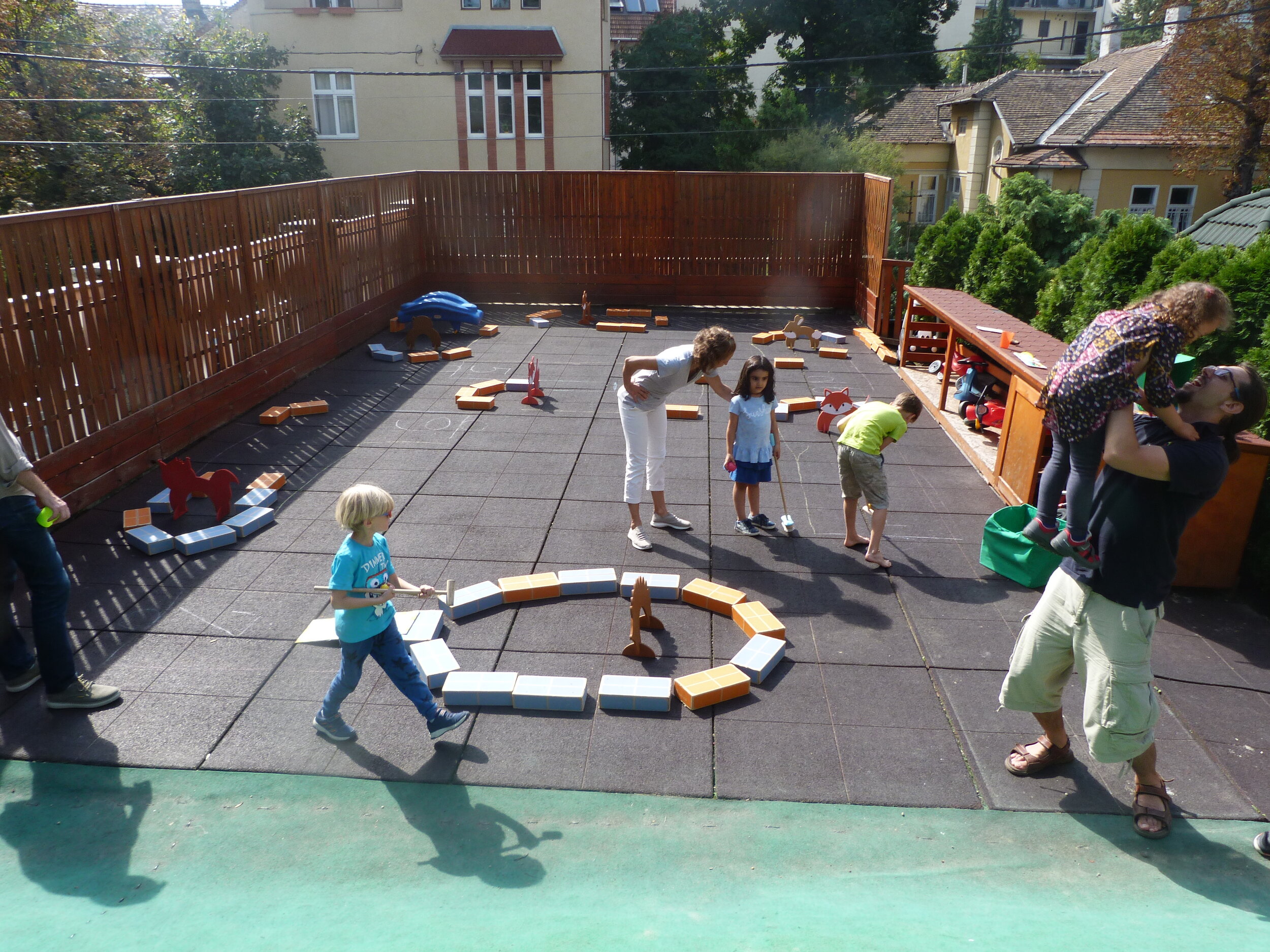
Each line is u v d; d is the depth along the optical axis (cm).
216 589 584
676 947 315
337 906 343
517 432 902
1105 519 361
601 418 946
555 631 542
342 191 1202
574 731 453
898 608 575
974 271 1245
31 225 644
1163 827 386
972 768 430
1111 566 360
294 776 419
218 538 638
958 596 591
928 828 392
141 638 526
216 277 891
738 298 1571
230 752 434
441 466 809
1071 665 400
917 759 435
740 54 3959
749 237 1538
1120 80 3462
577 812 398
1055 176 3250
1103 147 3177
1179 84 2834
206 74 2641
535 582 581
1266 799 411
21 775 416
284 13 2936
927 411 1003
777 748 442
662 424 661
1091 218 1973
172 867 364
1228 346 670
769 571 623
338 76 2995
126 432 748
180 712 462
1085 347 353
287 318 1048
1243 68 2645
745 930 326
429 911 339
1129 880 363
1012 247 1181
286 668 500
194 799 404
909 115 4275
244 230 942
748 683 482
